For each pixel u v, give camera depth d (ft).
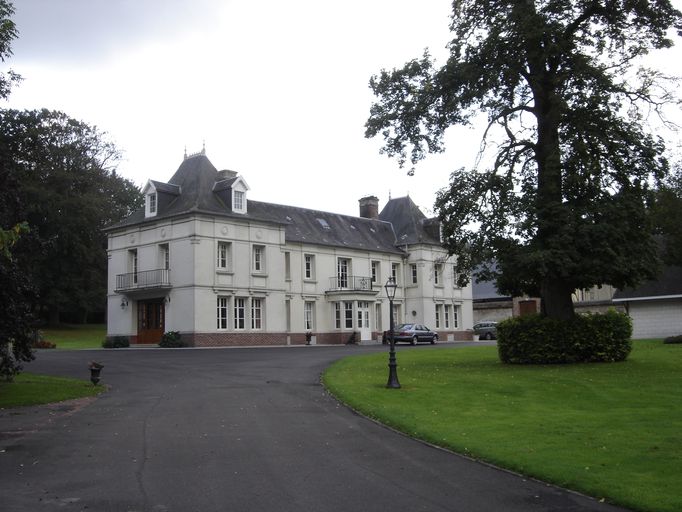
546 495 23.29
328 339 156.15
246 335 133.39
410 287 178.91
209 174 139.23
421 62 79.61
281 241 143.54
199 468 27.17
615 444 30.55
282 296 142.31
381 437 34.09
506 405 44.19
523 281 73.20
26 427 37.99
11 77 73.92
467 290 190.70
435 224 180.24
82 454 30.09
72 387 57.36
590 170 66.44
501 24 70.90
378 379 59.72
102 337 178.91
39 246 56.13
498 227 70.54
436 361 79.46
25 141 119.03
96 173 194.18
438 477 25.81
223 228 131.75
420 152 82.69
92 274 196.24
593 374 60.64
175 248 129.80
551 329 71.82
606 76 69.87
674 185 99.50
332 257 159.84
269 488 24.03
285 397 49.88
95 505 21.89
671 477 24.63
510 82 73.61
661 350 84.48
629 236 68.85
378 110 81.46
